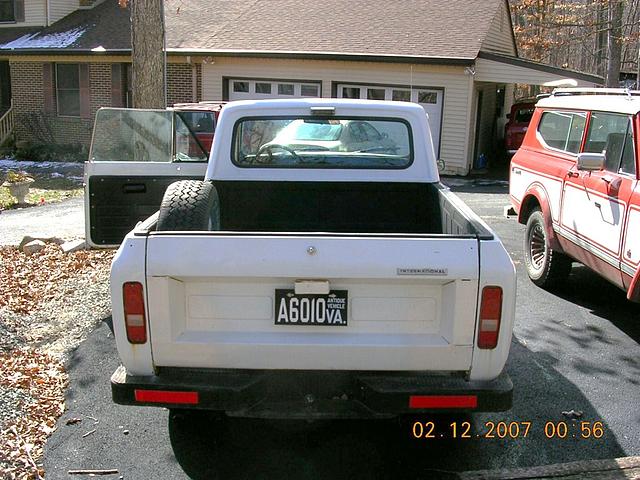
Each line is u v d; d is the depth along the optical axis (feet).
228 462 11.55
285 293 9.91
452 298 9.77
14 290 21.29
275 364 10.05
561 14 85.15
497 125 74.43
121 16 74.33
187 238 9.79
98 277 22.75
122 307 9.85
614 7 55.11
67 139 71.67
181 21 69.36
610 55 55.98
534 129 23.73
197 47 62.85
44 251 27.02
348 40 60.80
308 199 15.52
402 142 15.42
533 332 17.95
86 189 19.02
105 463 11.46
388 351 9.91
